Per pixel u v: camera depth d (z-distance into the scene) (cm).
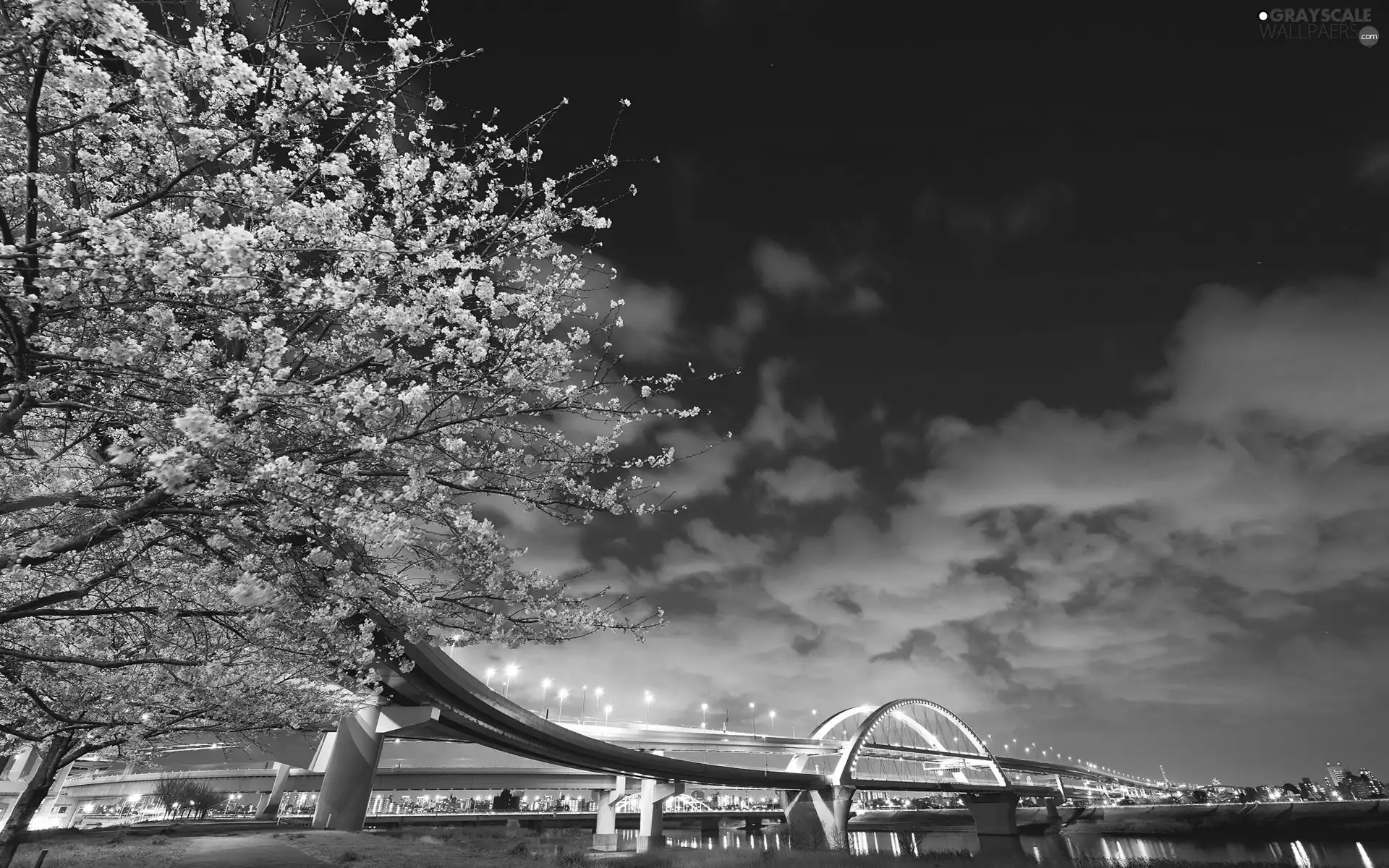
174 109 473
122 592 797
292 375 553
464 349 630
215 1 512
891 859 4434
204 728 1584
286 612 717
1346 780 15862
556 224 703
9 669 882
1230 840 9850
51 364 486
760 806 12431
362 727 4431
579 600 873
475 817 8819
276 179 518
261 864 2439
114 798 8219
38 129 435
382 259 529
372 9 530
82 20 380
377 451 565
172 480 403
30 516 671
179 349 553
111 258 412
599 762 6369
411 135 659
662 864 4019
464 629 799
